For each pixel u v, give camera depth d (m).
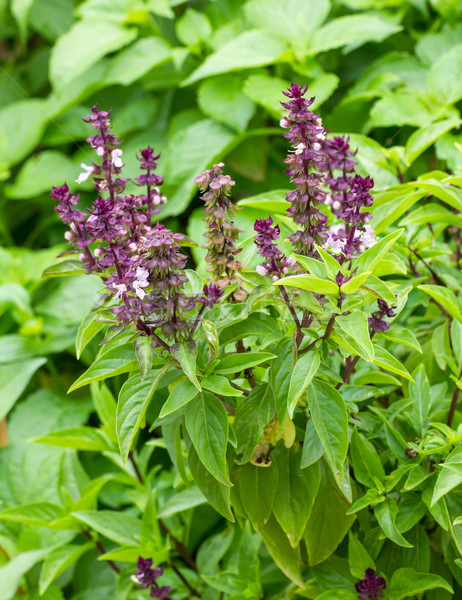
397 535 1.09
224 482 1.05
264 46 1.61
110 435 1.23
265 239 1.05
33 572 1.30
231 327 1.08
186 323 1.05
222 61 1.58
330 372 1.08
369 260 1.05
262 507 1.10
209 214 1.06
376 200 1.18
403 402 1.15
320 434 1.06
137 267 1.04
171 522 1.28
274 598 1.18
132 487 1.40
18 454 1.43
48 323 1.63
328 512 1.12
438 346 1.18
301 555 1.18
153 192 1.10
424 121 1.38
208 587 1.22
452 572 1.12
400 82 1.55
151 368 1.07
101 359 1.06
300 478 1.10
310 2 1.65
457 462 1.07
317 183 1.05
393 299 1.04
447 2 1.57
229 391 1.05
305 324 1.08
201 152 1.62
